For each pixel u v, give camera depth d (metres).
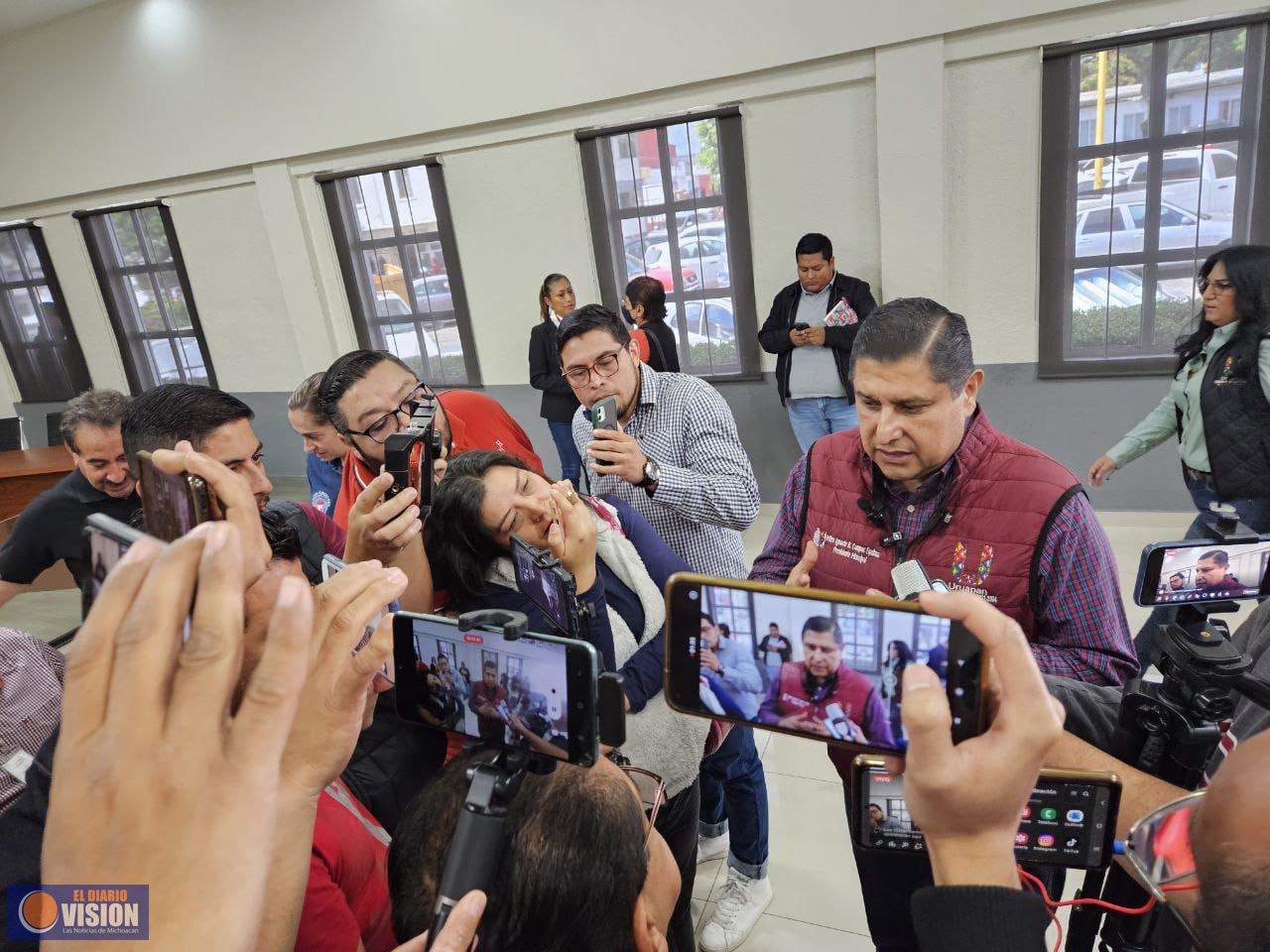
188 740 0.30
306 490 6.00
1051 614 1.13
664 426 1.89
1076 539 1.10
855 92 3.84
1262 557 0.81
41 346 6.62
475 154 4.72
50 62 5.51
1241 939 0.41
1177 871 0.50
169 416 1.26
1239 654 0.76
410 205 5.05
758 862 1.76
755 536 4.21
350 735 0.51
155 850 0.30
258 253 5.54
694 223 4.42
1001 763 0.45
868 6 3.62
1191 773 0.80
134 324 6.29
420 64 4.59
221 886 0.30
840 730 0.65
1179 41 3.28
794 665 0.65
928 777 0.45
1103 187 3.56
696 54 4.00
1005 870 0.48
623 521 1.44
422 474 1.25
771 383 4.46
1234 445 2.20
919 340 1.07
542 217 4.70
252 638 0.56
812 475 1.38
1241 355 2.16
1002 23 3.46
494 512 1.22
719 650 0.67
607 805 0.61
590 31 4.17
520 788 0.61
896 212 3.83
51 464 3.93
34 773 0.72
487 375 5.20
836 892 1.84
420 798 0.66
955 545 1.17
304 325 5.50
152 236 5.89
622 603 1.32
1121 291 3.66
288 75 4.91
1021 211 3.68
